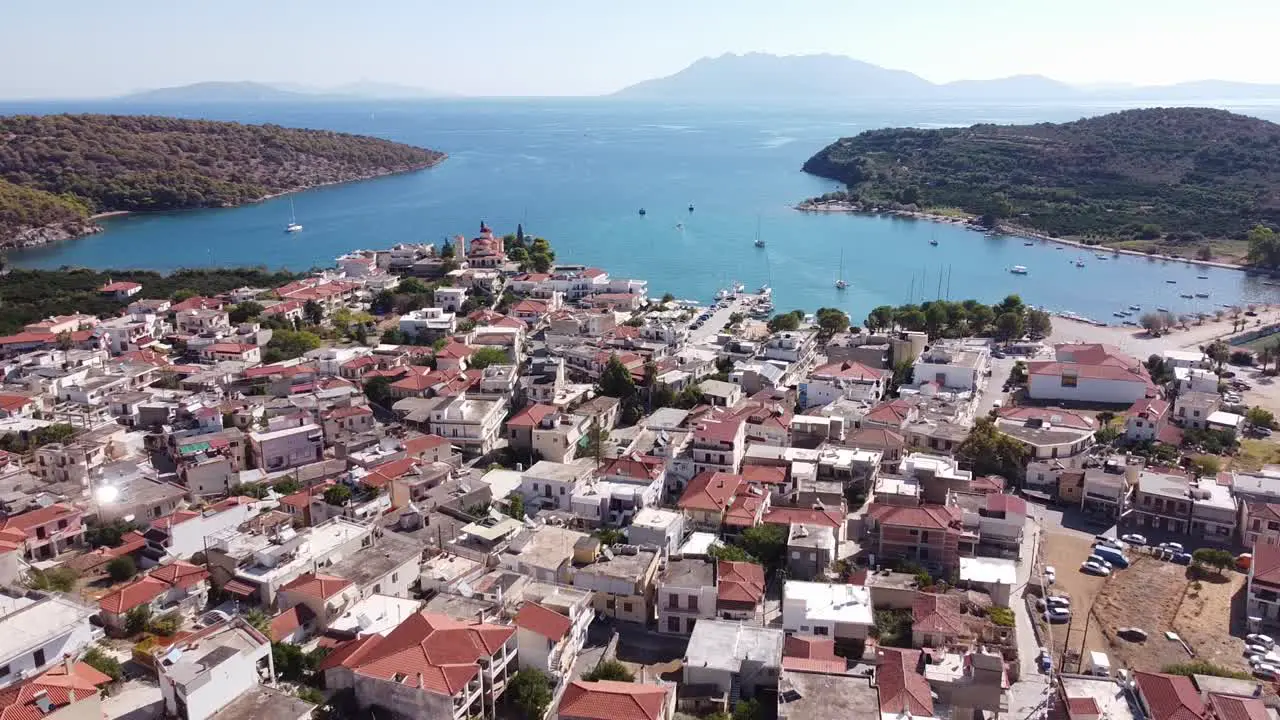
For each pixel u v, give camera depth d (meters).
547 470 132.50
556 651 86.31
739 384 184.88
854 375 178.12
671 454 143.38
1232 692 84.94
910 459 136.88
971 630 94.94
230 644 78.12
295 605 91.75
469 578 99.81
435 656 77.88
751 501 122.94
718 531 119.62
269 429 144.12
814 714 75.19
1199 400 172.62
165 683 73.25
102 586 103.00
